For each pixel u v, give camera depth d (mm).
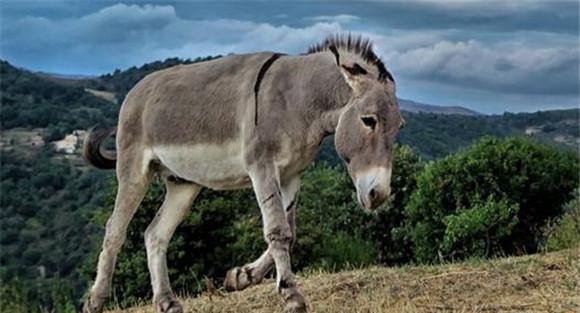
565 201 19391
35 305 18969
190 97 7996
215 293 9844
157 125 8203
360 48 7133
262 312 8750
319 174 25516
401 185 23344
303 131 7344
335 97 7180
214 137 7809
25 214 60469
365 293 8820
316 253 20500
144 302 12453
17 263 51406
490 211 17609
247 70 7762
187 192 8727
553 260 9953
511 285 8750
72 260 50469
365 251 21500
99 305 8375
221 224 18703
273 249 7227
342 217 24250
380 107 6887
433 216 19688
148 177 8516
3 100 93500
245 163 7504
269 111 7387
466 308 7832
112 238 8477
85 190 65438
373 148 6895
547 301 7879
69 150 79500
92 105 95125
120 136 8570
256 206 19766
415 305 8078
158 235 8695
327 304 8531
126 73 106000
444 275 9516
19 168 70812
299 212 21578
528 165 19094
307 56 7539
